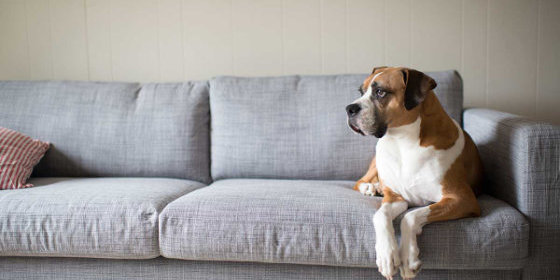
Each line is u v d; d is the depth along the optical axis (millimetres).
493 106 2541
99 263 1692
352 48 2576
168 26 2668
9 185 1891
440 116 1655
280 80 2252
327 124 2133
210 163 2273
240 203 1620
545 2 2447
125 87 2348
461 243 1468
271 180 2084
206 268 1646
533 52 2484
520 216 1511
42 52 2740
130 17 2680
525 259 1496
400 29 2539
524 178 1540
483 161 1915
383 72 1621
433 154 1605
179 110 2236
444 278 1546
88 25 2703
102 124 2248
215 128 2240
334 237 1512
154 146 2211
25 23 2727
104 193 1762
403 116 1584
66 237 1626
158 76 2705
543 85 2496
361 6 2545
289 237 1531
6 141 2018
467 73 2533
